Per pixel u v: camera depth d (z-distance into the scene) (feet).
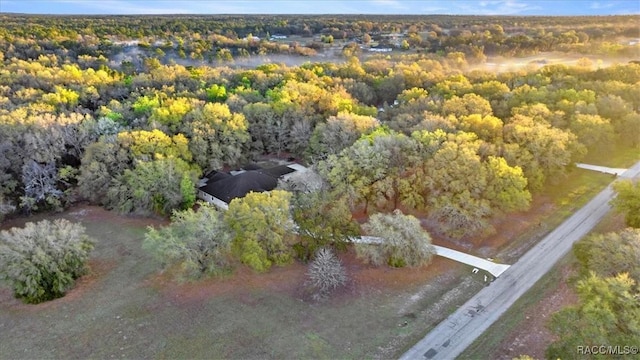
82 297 142.00
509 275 146.92
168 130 234.58
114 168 207.72
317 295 138.51
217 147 230.68
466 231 162.91
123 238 181.16
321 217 155.74
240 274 150.71
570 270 146.72
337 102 278.05
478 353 114.42
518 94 281.74
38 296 138.62
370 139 207.00
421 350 115.96
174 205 197.26
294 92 290.35
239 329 124.98
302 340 120.26
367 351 116.06
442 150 179.52
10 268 135.33
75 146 223.51
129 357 115.55
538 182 189.88
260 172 223.92
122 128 232.53
